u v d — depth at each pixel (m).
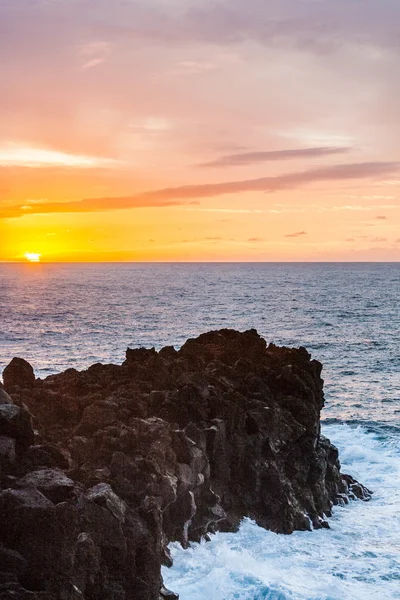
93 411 24.27
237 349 34.25
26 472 18.61
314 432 29.59
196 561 21.53
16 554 15.20
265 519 26.12
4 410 19.36
